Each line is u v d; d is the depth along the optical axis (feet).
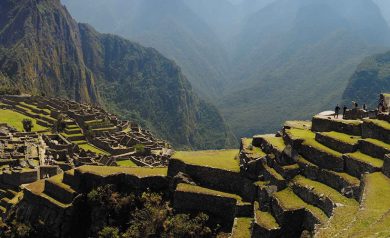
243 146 125.39
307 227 90.38
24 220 131.13
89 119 466.29
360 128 107.96
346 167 97.40
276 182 101.65
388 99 135.03
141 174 124.77
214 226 108.58
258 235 91.76
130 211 119.96
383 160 93.86
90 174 126.11
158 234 110.83
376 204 79.10
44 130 405.39
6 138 310.86
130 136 430.20
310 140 108.37
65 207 122.93
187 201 111.75
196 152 134.62
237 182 112.16
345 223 77.00
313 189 94.79
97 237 118.01
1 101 552.82
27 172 198.59
